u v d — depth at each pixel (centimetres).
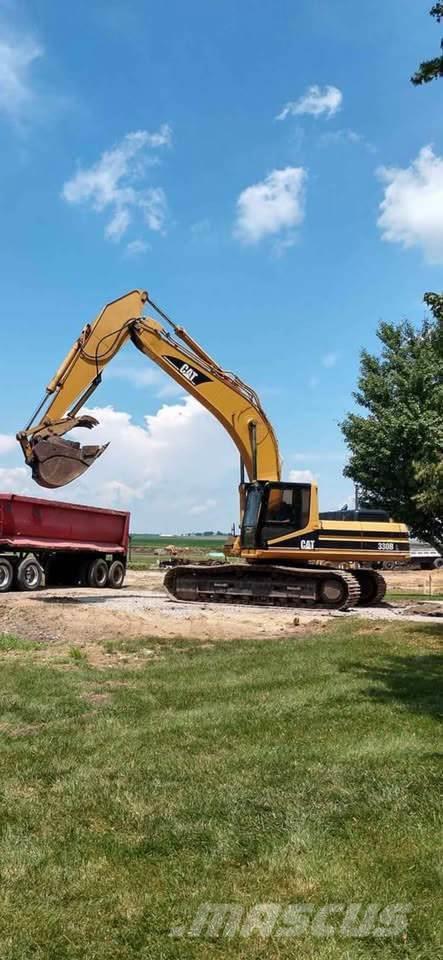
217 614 1697
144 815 458
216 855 402
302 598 1938
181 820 450
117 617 1492
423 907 346
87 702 778
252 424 1995
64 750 597
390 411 2538
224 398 1984
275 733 639
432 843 408
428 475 1562
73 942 324
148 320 1942
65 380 1803
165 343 1953
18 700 777
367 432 2555
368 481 2584
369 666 967
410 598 2584
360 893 359
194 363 1972
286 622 1562
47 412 1777
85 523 2461
